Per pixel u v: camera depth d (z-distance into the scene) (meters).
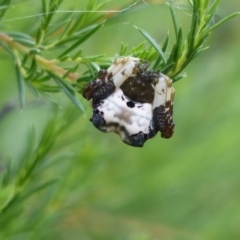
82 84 0.17
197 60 0.30
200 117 0.28
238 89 0.29
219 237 0.27
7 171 0.19
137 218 0.25
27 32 0.19
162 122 0.16
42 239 0.21
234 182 0.28
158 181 0.26
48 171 0.22
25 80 0.17
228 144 0.27
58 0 0.17
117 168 0.25
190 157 0.26
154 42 0.16
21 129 0.27
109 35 0.26
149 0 0.19
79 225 0.24
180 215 0.26
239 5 0.34
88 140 0.22
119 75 0.16
